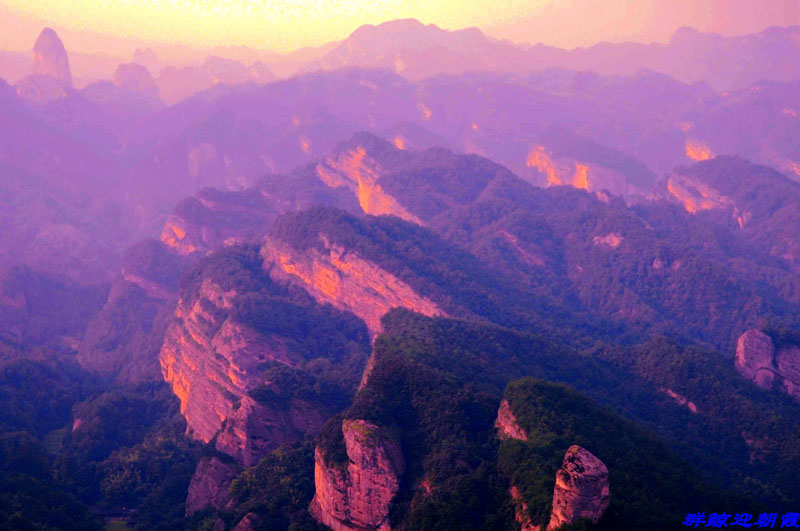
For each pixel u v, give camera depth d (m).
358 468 147.38
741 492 154.50
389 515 145.38
